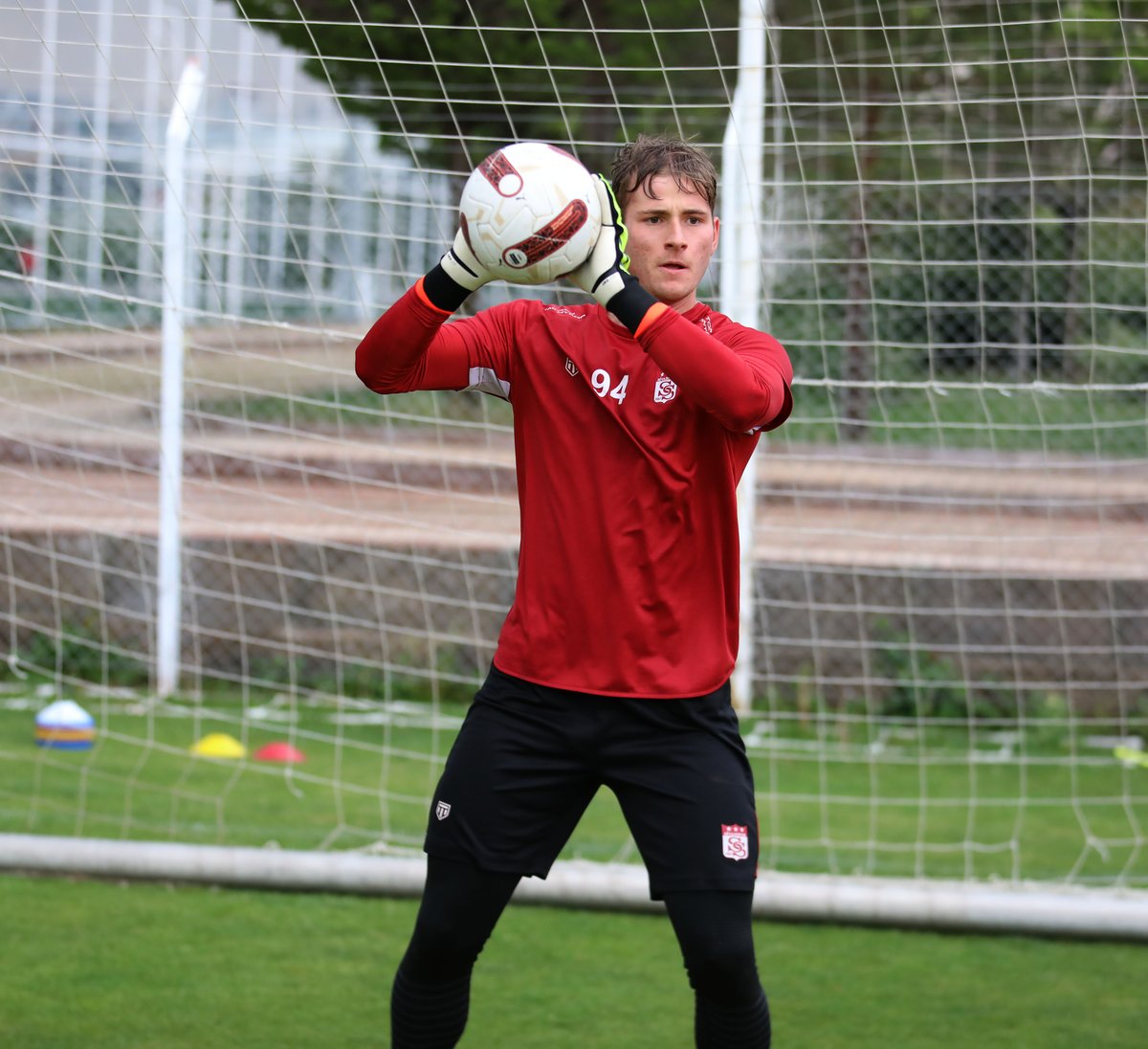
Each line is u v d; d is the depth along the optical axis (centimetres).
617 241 800
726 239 2053
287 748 2241
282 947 1409
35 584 2642
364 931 1461
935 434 2684
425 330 823
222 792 2014
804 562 2425
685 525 851
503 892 879
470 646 2655
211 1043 1168
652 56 3375
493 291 2027
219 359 2298
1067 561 2586
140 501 2542
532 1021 1241
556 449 865
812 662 2597
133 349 2369
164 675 2508
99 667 2639
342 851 1681
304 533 2323
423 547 2639
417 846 1758
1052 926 1446
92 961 1349
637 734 856
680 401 840
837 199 2844
